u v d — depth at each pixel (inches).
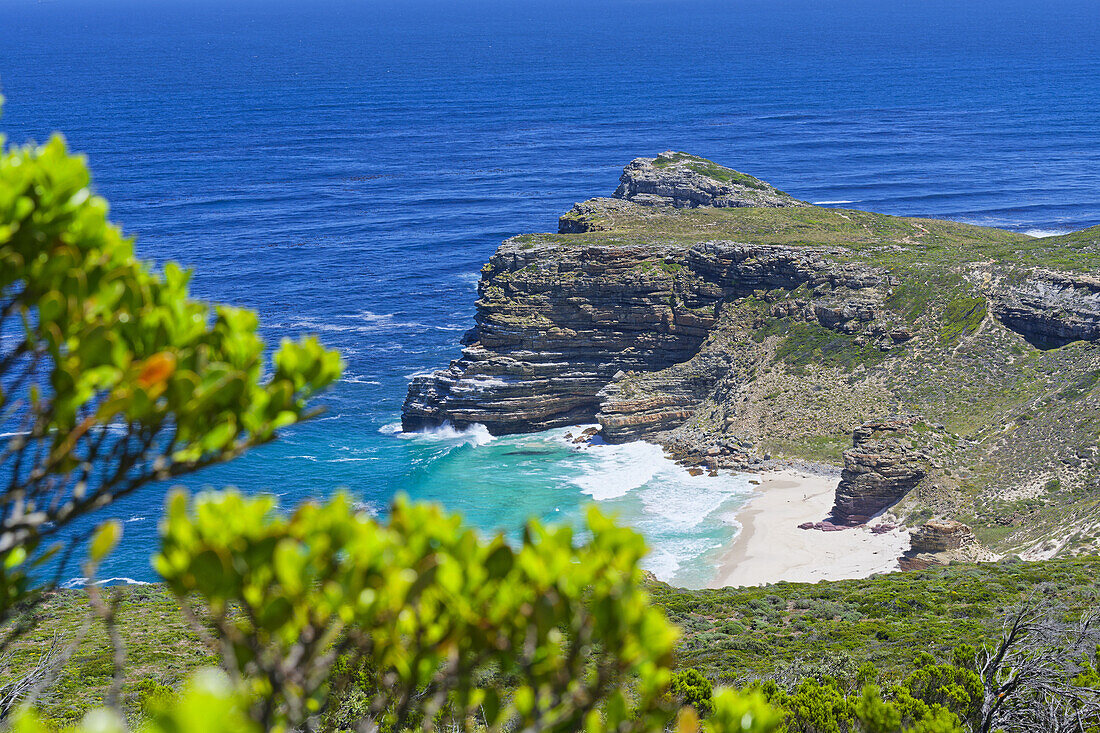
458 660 174.2
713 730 208.4
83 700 1059.3
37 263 180.5
